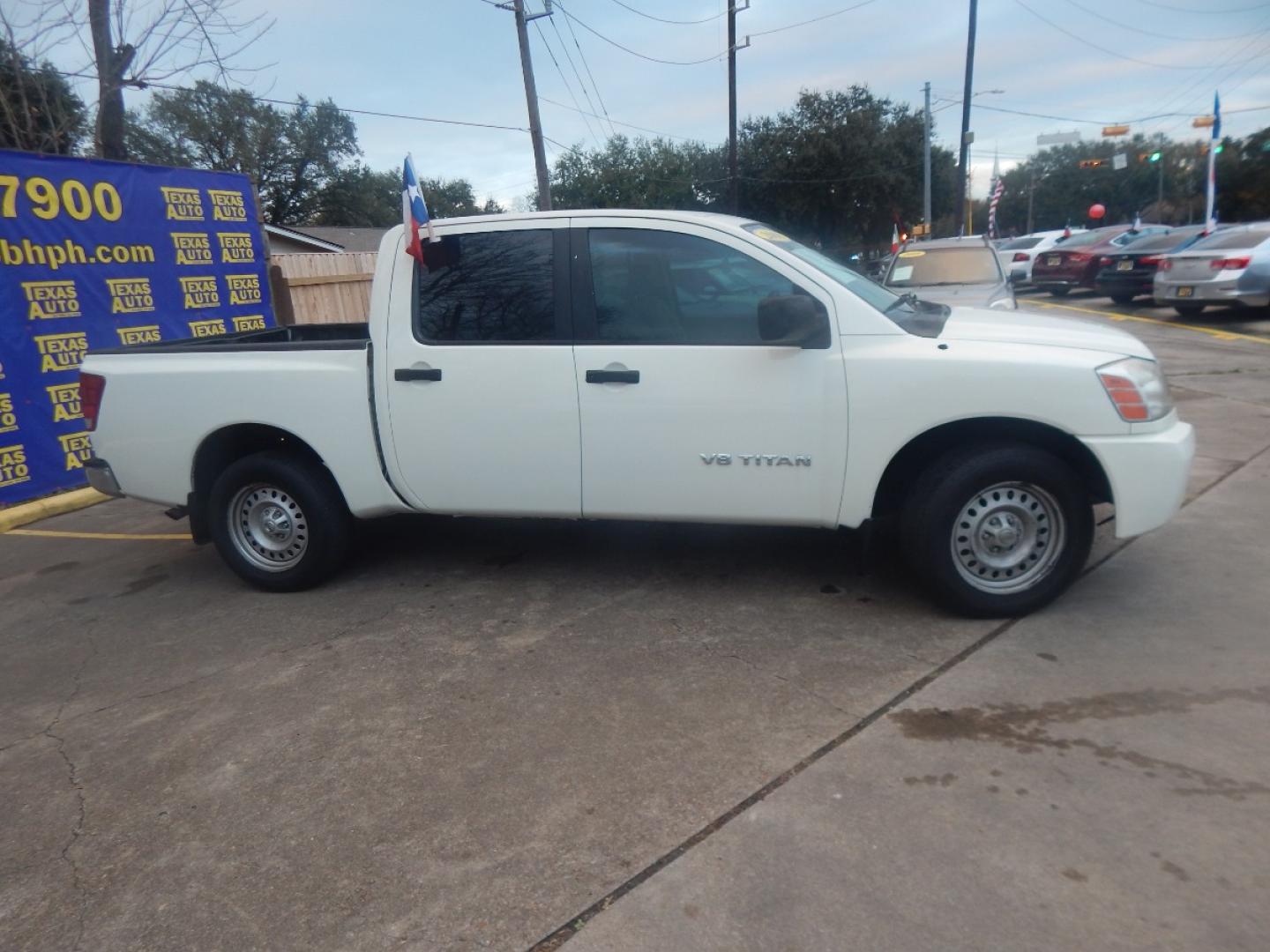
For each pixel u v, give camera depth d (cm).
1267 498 559
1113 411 381
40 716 387
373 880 269
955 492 396
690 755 322
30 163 759
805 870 260
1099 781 291
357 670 407
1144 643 382
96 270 816
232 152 3077
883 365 392
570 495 443
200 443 499
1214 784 287
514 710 362
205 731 362
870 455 400
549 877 264
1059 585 408
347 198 4672
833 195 3788
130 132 2773
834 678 371
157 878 277
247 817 304
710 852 270
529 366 432
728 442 414
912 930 235
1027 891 246
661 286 422
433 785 314
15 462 754
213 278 946
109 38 1101
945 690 354
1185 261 1442
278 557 510
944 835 271
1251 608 408
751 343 409
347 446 469
